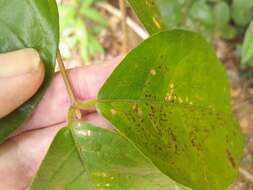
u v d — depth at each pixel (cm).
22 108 9
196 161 9
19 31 9
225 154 9
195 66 9
